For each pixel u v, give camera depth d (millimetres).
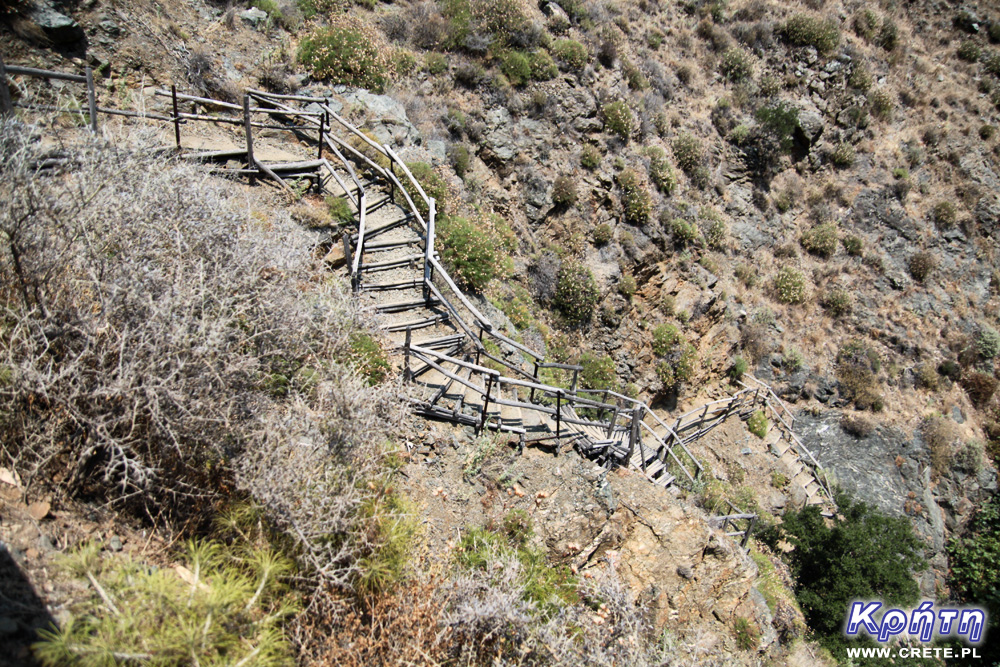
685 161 18109
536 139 14938
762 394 17672
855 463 18188
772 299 19234
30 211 4070
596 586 5699
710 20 21891
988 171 24047
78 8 9125
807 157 21359
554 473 7020
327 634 4074
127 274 4246
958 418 19906
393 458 5754
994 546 17484
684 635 6613
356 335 6137
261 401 4461
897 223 21891
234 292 4715
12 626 3045
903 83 25000
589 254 14641
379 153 10367
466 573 5266
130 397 3826
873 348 19812
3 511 3561
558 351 12867
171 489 3963
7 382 3826
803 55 22719
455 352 8148
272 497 4020
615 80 17453
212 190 5578
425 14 15258
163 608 3314
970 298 21938
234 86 10484
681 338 15297
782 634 10180
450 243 9945
